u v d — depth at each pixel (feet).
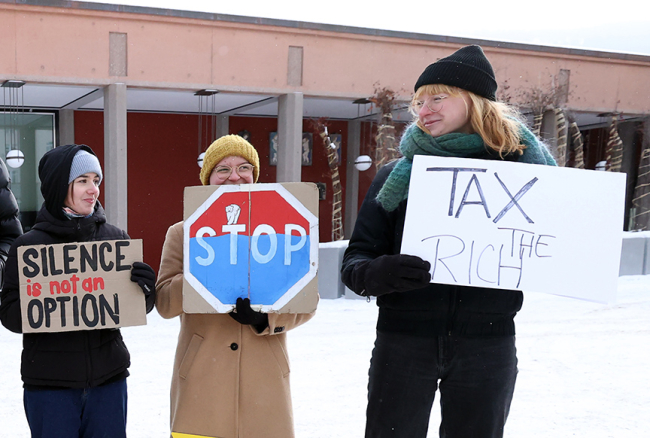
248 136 49.78
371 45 38.14
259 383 7.82
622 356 18.49
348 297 28.07
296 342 19.74
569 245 6.39
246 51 35.45
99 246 7.34
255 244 7.29
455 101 6.68
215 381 7.79
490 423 6.77
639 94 46.50
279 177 37.68
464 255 6.47
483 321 6.72
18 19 30.48
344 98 38.50
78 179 7.51
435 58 39.70
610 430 12.53
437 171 6.56
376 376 7.06
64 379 7.26
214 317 7.90
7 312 7.29
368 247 7.03
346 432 12.42
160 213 47.83
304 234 7.28
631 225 52.08
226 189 7.28
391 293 6.88
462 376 6.75
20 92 36.68
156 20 33.27
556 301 27.45
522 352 18.90
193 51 34.35
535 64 42.60
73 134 44.70
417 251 6.52
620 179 6.39
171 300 7.78
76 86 33.30
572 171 6.45
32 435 7.39
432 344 6.74
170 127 47.55
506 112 7.03
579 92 44.55
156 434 12.17
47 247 7.20
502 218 6.46
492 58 41.34
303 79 36.88
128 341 19.24
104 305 7.32
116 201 33.45
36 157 44.04
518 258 6.42
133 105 43.57
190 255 7.30
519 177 6.49
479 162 6.51
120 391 7.78
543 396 14.66
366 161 39.42
